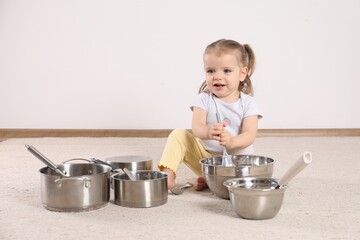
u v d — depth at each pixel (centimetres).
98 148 236
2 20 276
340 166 193
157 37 279
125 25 278
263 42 279
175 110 281
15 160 204
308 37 280
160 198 135
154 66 281
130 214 126
